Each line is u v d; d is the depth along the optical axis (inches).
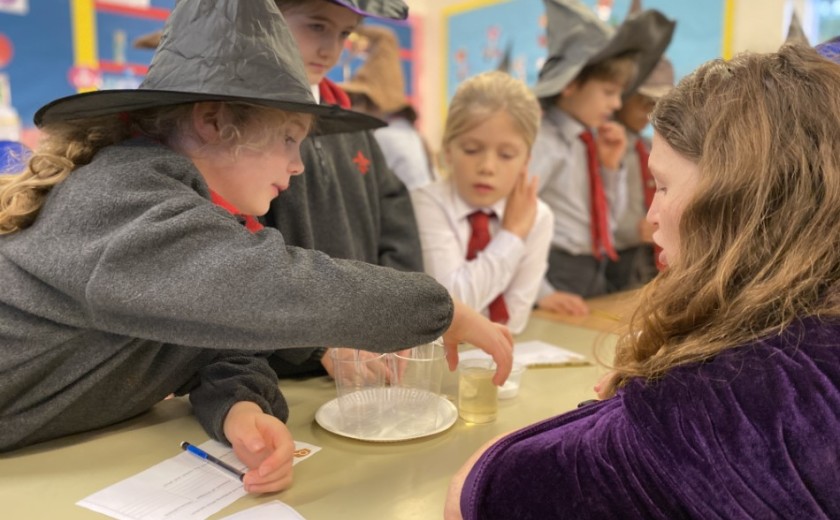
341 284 25.4
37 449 30.7
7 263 28.9
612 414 22.3
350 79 91.0
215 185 31.1
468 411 34.1
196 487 27.1
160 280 24.5
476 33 110.7
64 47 86.0
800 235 19.8
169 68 28.6
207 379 33.7
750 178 20.0
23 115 84.0
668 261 23.9
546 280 71.4
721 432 18.4
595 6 92.4
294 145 31.9
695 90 22.3
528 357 45.3
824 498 17.6
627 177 83.5
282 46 29.3
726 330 20.2
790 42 24.1
